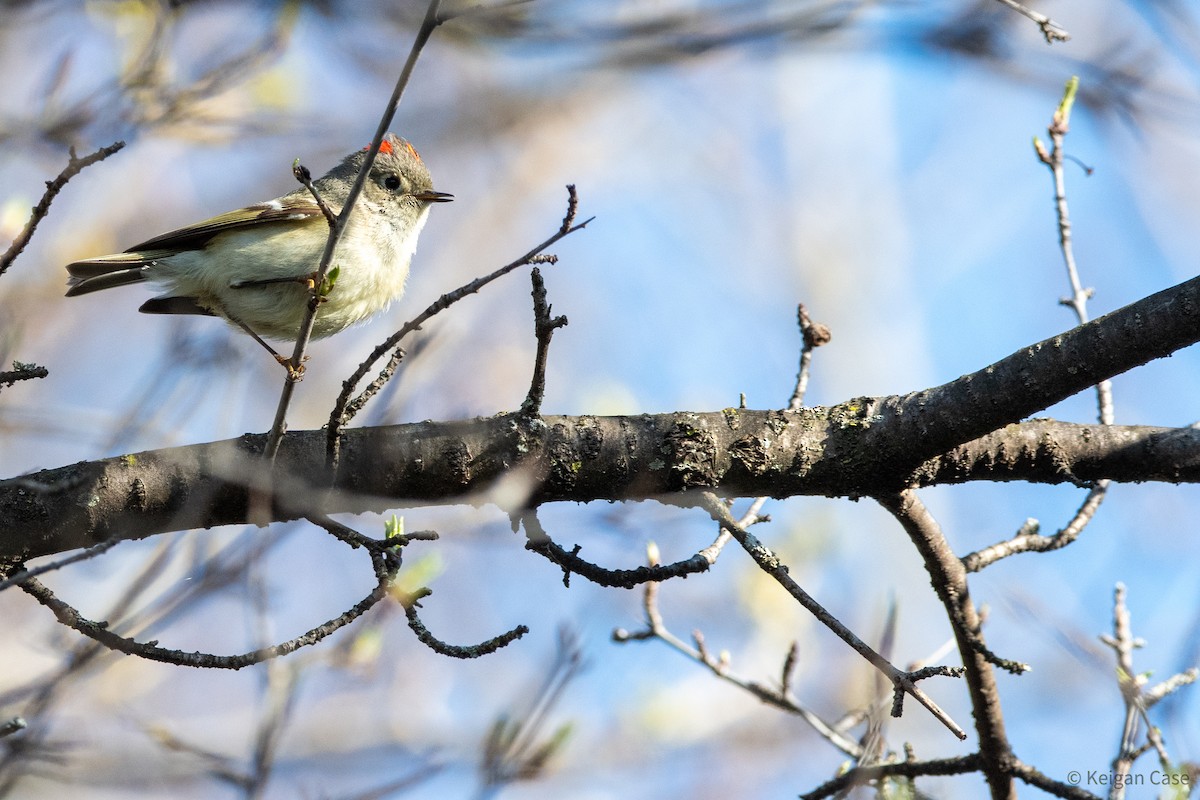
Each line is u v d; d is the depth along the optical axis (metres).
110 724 11.16
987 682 7.34
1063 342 6.59
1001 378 6.70
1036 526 7.68
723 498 7.12
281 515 6.82
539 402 6.91
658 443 6.97
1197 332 6.31
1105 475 7.20
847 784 7.46
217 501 6.95
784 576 6.27
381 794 9.90
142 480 6.82
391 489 6.90
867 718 8.48
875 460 6.96
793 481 7.04
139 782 9.78
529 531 6.69
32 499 6.68
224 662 6.01
